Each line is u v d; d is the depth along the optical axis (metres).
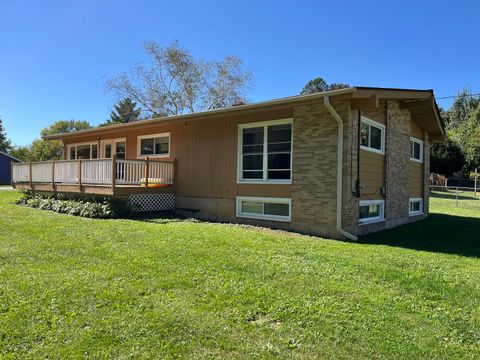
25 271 4.71
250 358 2.74
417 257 6.27
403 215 11.55
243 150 10.48
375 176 9.74
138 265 5.10
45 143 44.31
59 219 9.73
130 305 3.65
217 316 3.46
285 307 3.71
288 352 2.85
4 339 2.91
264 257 5.79
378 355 2.83
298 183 9.05
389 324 3.40
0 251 5.86
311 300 3.94
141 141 14.08
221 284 4.37
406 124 11.74
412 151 12.73
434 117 12.12
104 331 3.08
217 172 11.06
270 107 8.88
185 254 5.81
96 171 11.31
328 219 8.41
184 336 3.04
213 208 11.12
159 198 11.96
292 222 9.16
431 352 2.90
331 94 7.64
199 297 3.94
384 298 4.08
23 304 3.60
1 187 27.25
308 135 8.86
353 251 6.57
